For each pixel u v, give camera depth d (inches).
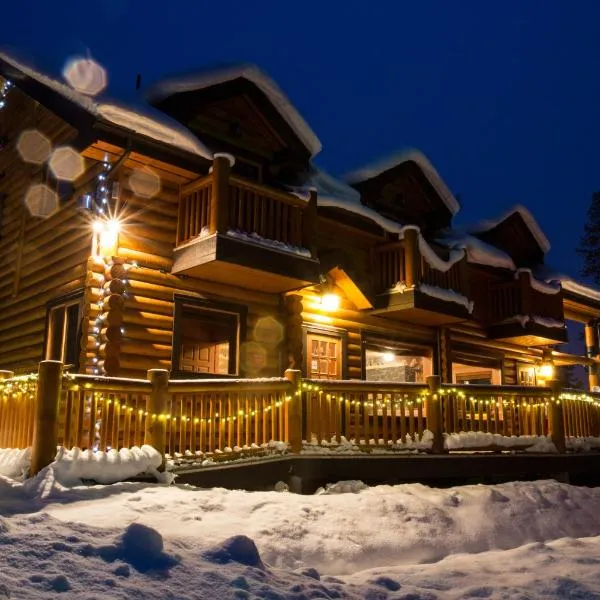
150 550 163.6
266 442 330.6
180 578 155.6
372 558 245.1
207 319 432.8
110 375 364.2
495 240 697.0
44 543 162.1
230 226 401.1
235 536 183.5
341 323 512.7
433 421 378.0
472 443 385.7
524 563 216.7
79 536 174.2
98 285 380.5
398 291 510.9
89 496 240.8
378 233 539.5
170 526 217.9
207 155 398.0
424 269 524.7
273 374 453.7
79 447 263.6
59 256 428.1
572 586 178.2
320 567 227.9
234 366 434.9
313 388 350.3
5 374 319.9
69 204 427.8
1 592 130.3
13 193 523.2
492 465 391.9
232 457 311.3
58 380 259.0
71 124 382.0
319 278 439.2
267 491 312.7
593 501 351.6
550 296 666.2
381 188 570.3
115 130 362.0
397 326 556.7
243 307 444.5
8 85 514.6
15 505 223.0
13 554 152.6
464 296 547.5
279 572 179.8
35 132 496.4
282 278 423.8
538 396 428.1
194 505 246.2
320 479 343.3
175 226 419.8
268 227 422.0
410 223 607.2
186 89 432.1
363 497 291.3
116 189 388.8
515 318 625.6
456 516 294.7
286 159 483.5
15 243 503.2
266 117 473.7
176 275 412.2
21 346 460.8
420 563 253.6
